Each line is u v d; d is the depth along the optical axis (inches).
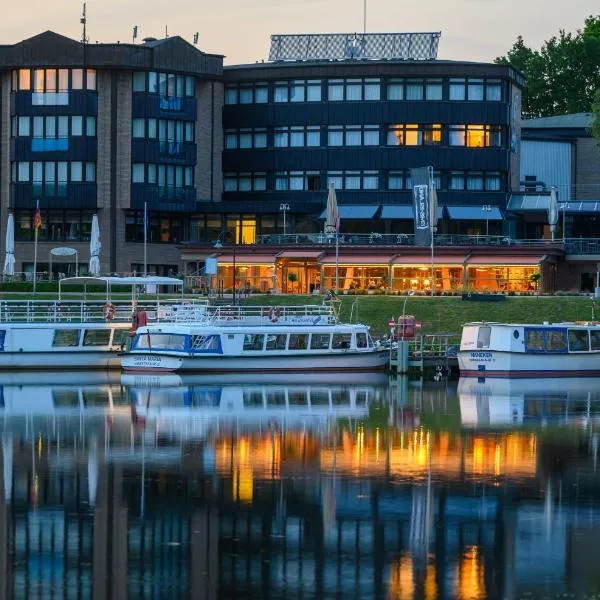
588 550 3809.1
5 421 5895.7
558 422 6013.8
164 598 3435.0
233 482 4594.0
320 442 5388.8
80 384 7421.3
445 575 3599.9
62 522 4062.5
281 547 3821.4
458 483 4598.9
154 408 6353.3
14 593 3457.2
